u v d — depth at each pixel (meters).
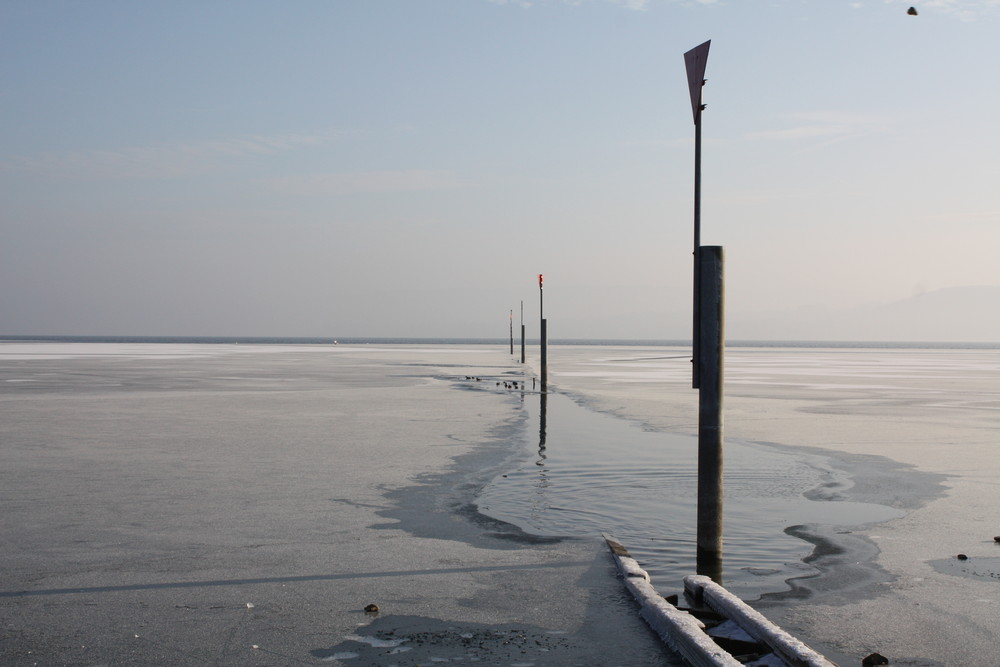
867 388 37.53
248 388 34.22
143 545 8.56
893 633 6.20
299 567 7.78
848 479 12.98
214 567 7.76
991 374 54.47
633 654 5.65
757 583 7.44
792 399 30.30
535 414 23.66
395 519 9.92
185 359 73.88
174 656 5.57
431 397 29.89
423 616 6.42
